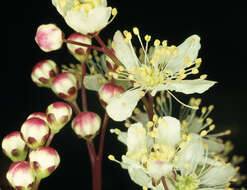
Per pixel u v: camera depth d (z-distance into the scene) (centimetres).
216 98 24
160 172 17
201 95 24
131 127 17
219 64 25
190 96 23
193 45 18
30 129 18
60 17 24
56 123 18
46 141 18
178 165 18
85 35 18
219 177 18
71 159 22
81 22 17
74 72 19
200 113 24
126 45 18
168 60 18
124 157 17
